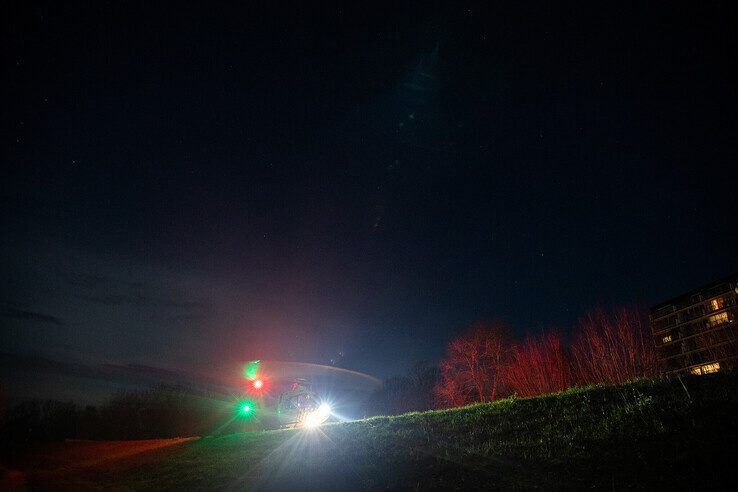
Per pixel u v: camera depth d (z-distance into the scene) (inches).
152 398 1343.5
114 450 994.7
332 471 418.3
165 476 560.7
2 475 780.6
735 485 224.5
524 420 451.2
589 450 314.8
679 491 231.6
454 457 371.9
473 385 1418.6
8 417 1203.2
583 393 506.6
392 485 339.9
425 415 613.6
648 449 290.2
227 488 448.1
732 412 313.3
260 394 1016.9
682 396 380.8
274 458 531.8
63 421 1321.4
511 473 307.0
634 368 1016.9
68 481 671.1
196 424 1189.1
